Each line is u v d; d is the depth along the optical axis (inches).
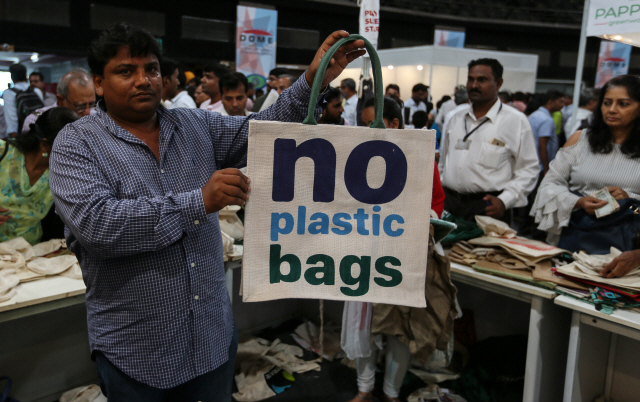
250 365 100.2
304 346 112.5
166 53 374.0
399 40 490.9
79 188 38.5
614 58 388.8
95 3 334.3
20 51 309.0
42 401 86.9
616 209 77.7
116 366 44.5
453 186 109.6
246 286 36.4
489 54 298.0
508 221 112.4
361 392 86.8
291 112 45.5
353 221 37.3
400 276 37.8
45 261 75.7
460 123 110.0
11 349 82.4
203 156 47.4
